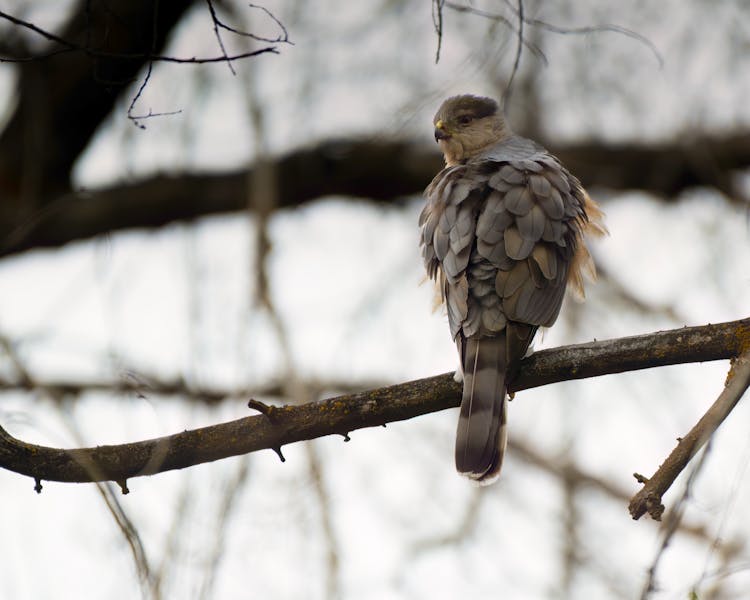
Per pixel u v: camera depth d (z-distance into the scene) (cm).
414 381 844
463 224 925
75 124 1379
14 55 1331
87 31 753
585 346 835
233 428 812
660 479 736
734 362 792
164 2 1237
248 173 1430
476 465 821
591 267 1028
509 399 863
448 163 1224
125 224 1448
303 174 1459
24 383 1043
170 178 1434
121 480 800
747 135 1419
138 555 754
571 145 1465
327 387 1270
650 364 816
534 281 891
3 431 784
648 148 1454
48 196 1448
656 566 678
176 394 1084
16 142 1412
